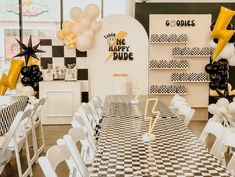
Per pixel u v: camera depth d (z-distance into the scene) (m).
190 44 7.84
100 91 7.84
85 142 3.54
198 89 7.97
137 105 5.25
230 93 6.57
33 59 7.60
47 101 7.57
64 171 4.59
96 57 7.77
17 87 7.18
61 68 7.71
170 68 7.78
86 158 3.49
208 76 7.83
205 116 8.16
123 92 7.04
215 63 7.18
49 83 7.52
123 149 2.74
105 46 7.75
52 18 8.38
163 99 8.02
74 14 7.33
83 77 7.80
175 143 2.93
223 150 3.18
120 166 2.32
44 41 7.67
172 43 7.83
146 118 3.70
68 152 2.52
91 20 7.47
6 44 8.34
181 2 8.14
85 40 7.29
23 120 4.38
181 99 5.78
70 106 7.61
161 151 2.68
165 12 8.15
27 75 7.19
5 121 4.26
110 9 8.60
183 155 2.57
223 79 7.29
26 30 8.35
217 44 6.66
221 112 5.21
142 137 3.06
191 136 3.20
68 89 7.58
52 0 8.31
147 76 7.82
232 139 2.82
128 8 8.41
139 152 2.66
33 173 4.59
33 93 7.01
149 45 7.84
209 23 7.78
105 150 2.72
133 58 7.80
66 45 7.49
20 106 5.06
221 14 6.28
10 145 4.02
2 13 8.24
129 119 4.11
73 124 3.33
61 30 7.46
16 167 4.84
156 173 2.18
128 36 7.76
